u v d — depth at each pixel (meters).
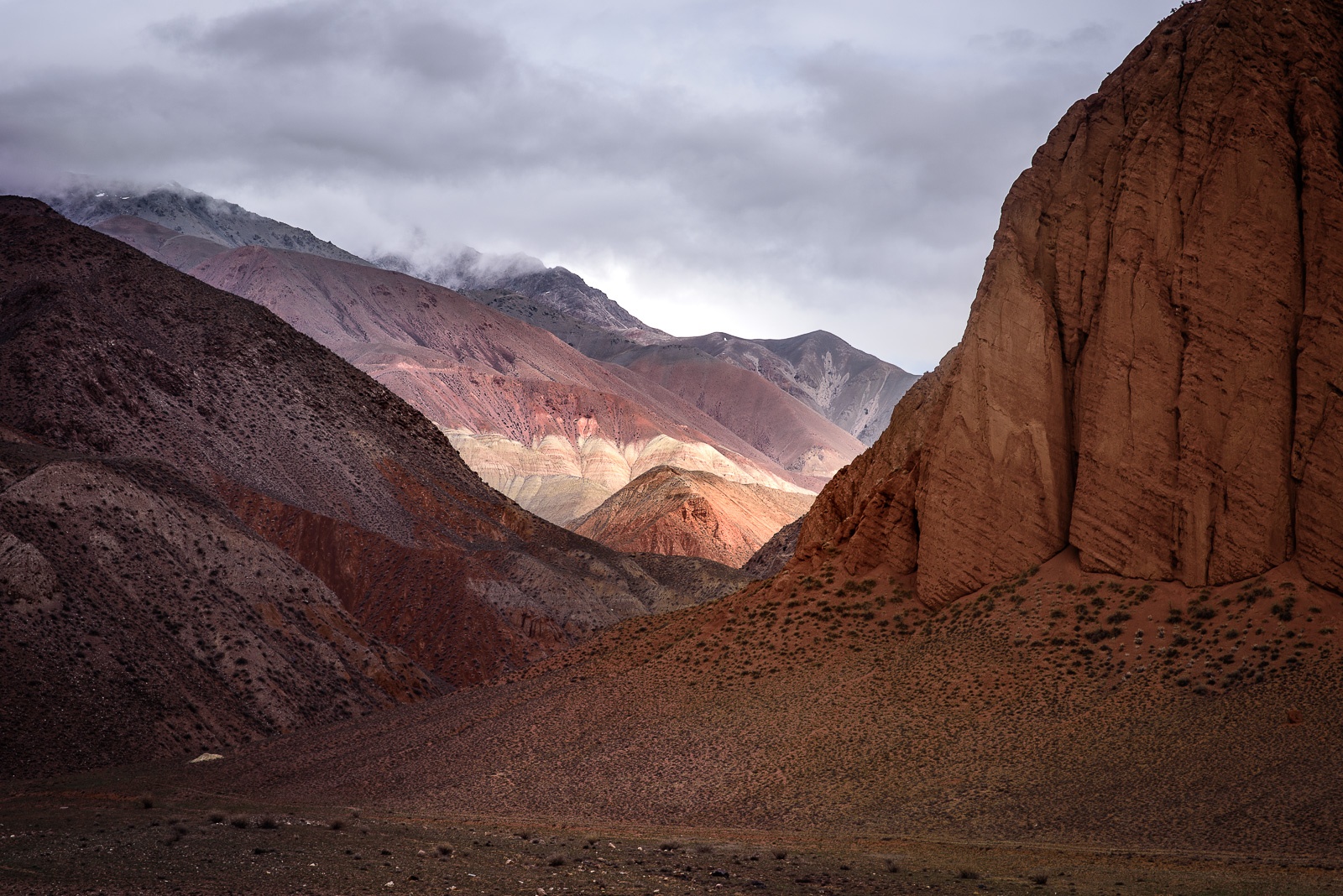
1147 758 50.06
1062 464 63.16
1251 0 61.62
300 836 47.28
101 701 84.19
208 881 37.56
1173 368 59.50
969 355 65.56
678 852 46.25
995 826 48.38
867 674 62.81
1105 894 36.38
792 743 59.00
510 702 72.88
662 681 69.00
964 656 60.53
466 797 60.88
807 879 40.00
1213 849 42.69
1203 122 60.56
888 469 72.31
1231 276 58.06
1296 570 55.41
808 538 74.81
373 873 39.78
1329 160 57.25
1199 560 57.47
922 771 54.12
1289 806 44.06
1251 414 57.00
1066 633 58.84
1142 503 59.50
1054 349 63.50
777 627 69.50
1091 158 65.25
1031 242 65.88
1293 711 49.22
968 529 64.44
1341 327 55.59
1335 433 55.00
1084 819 47.22
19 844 43.59
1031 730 54.44
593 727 66.12
